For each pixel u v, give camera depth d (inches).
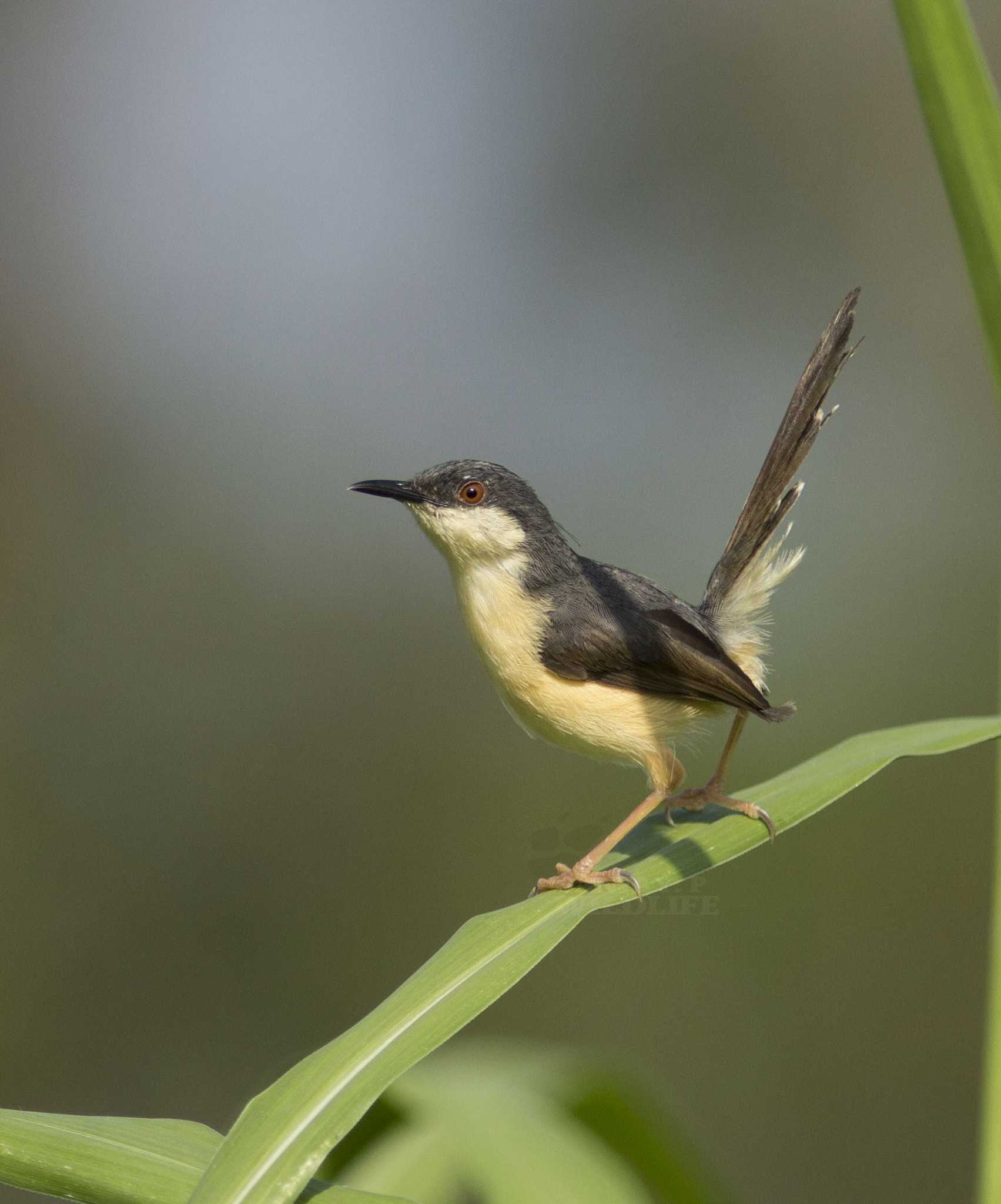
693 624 248.4
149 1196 132.5
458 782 571.2
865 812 519.5
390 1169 175.5
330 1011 505.4
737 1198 193.5
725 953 501.7
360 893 537.3
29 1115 143.2
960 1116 471.5
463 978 153.9
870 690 552.7
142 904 521.3
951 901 506.0
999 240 118.3
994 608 565.9
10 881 513.0
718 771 238.2
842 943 499.5
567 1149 176.6
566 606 247.0
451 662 601.6
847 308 257.1
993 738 196.1
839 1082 478.3
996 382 121.6
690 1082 479.8
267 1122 132.4
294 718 580.4
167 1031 494.6
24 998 490.0
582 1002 496.7
